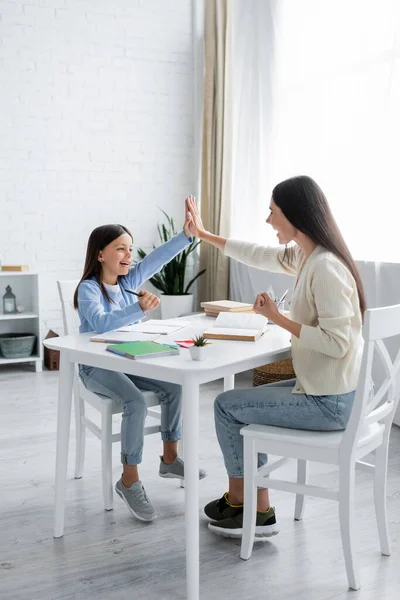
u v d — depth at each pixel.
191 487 1.80
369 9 3.49
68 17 4.89
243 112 4.64
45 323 5.01
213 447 3.13
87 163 5.05
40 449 3.12
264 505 2.21
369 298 3.49
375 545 2.18
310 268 1.96
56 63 4.88
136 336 2.23
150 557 2.10
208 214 5.16
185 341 2.14
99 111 5.05
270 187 4.44
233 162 4.88
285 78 4.31
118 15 5.04
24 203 4.88
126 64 5.10
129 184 5.20
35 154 4.88
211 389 4.23
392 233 3.38
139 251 5.22
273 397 2.00
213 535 2.24
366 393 1.82
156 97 5.22
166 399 2.48
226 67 4.81
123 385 2.34
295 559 2.09
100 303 2.41
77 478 2.75
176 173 5.36
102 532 2.27
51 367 4.76
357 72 3.61
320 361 1.95
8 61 4.74
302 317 2.00
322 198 2.02
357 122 3.61
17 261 4.89
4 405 3.87
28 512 2.43
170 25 5.21
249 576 1.99
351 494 1.87
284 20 4.28
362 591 1.91
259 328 2.28
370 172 3.50
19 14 4.74
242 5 4.70
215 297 5.05
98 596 1.88
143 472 2.82
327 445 1.87
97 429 2.52
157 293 5.42
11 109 4.78
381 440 2.06
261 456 2.29
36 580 1.96
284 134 4.34
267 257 2.50
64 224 5.01
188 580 1.82
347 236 3.71
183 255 5.14
